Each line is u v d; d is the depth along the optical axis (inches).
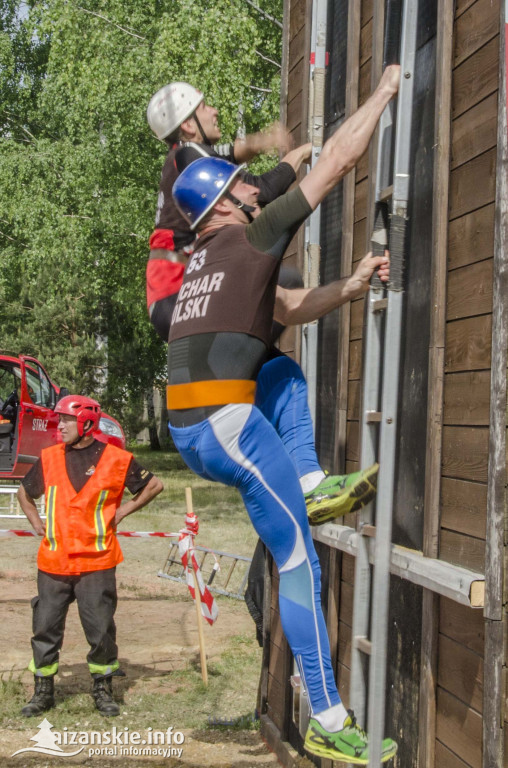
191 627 316.5
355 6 163.8
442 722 120.8
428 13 134.3
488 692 104.3
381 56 150.3
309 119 182.4
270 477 99.8
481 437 112.7
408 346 137.9
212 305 100.5
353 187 164.6
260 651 286.5
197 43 632.4
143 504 223.6
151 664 270.1
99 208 748.0
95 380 928.9
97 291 799.1
